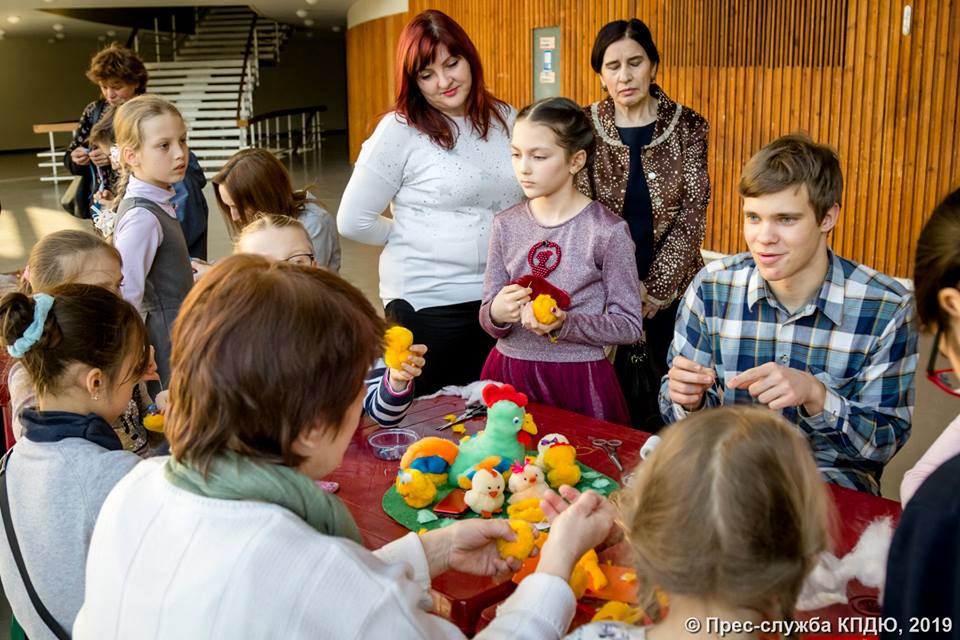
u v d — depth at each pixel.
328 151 18.98
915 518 0.87
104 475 1.38
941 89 5.72
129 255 2.69
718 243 7.28
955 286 0.96
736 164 7.03
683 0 7.27
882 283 1.85
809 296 1.88
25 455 1.43
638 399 3.00
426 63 2.59
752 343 1.96
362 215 2.82
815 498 0.87
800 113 6.52
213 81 17.45
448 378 2.86
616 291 2.29
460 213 2.76
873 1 5.96
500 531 1.30
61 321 1.44
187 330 0.94
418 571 1.20
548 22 9.16
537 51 9.41
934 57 5.72
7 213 10.63
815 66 6.37
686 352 2.05
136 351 1.54
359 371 0.96
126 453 1.43
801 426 1.78
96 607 0.96
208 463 0.92
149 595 0.90
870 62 6.04
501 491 1.55
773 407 1.67
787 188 1.71
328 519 0.95
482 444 1.68
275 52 19.45
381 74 14.11
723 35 6.98
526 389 2.36
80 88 22.45
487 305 2.39
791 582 0.86
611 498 1.53
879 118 6.05
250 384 0.90
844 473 1.80
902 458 3.50
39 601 1.39
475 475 1.56
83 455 1.39
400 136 2.72
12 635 1.58
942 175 5.79
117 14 18.47
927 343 4.54
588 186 3.14
